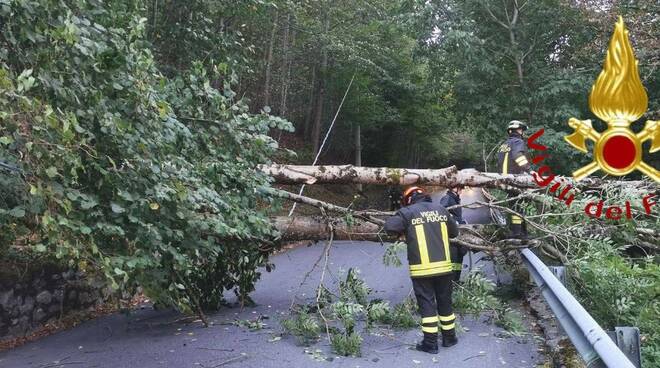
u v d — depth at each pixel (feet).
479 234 22.50
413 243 17.53
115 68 11.86
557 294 12.98
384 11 56.65
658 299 17.53
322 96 68.59
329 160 83.92
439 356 16.85
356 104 67.87
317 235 22.45
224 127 17.30
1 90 8.76
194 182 14.84
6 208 11.12
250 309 23.21
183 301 15.29
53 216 10.33
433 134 88.12
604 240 19.89
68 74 10.99
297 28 53.36
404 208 18.02
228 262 22.07
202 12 24.67
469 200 26.94
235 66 25.61
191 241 15.12
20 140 9.59
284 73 58.39
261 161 18.98
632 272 18.28
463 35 40.11
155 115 12.78
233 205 17.56
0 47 10.69
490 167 43.68
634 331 11.10
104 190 12.29
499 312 20.03
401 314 20.18
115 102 12.23
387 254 19.95
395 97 78.95
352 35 57.98
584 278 18.39
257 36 49.03
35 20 10.80
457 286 21.21
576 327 11.80
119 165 12.30
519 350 17.17
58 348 18.45
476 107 42.70
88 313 22.93
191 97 16.99
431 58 45.68
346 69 61.36
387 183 22.11
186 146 16.21
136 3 15.96
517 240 21.56
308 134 75.00
